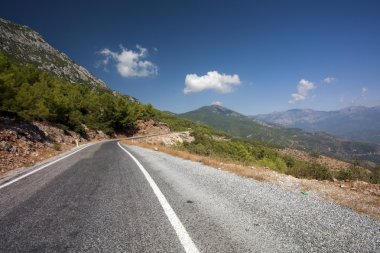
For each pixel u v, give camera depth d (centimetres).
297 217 418
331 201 561
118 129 7469
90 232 359
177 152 1711
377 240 339
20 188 671
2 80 2120
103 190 621
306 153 9850
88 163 1189
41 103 3319
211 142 7094
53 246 317
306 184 765
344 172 1077
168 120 13238
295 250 303
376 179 1021
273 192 598
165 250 302
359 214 461
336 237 344
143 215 428
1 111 2155
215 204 490
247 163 1364
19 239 339
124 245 317
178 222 392
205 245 314
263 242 323
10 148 1509
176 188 635
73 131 4269
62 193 597
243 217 415
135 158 1420
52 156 1647
